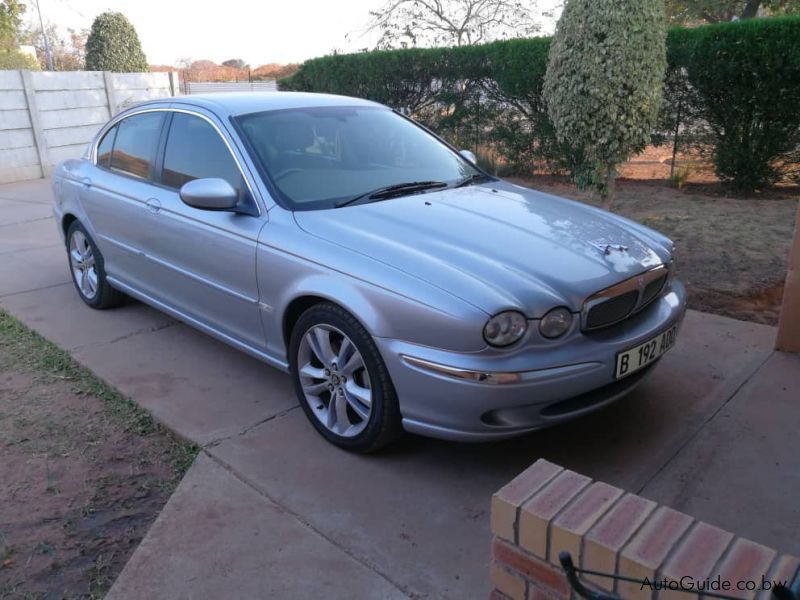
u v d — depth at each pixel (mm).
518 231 3375
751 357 4164
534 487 1854
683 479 3043
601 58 6152
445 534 2754
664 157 11570
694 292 5371
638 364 3094
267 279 3512
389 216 3469
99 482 3199
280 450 3373
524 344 2795
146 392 4020
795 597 1296
